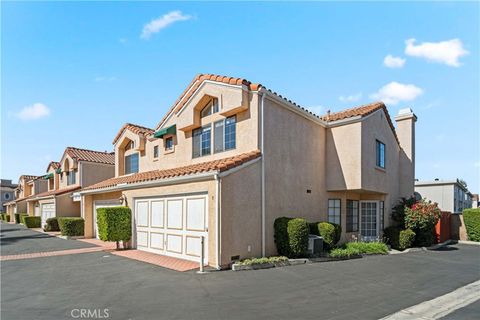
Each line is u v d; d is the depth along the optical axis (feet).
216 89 47.75
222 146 48.44
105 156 105.19
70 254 50.16
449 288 30.58
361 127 52.42
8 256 49.01
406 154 70.90
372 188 55.21
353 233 60.70
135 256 46.42
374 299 26.27
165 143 62.28
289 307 23.80
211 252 37.68
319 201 53.62
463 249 61.67
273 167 44.75
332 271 36.86
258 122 43.16
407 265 41.98
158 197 48.93
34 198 112.37
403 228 61.41
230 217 38.11
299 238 41.81
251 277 33.24
